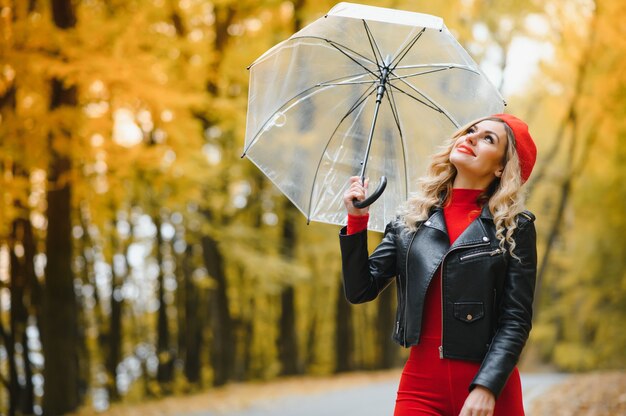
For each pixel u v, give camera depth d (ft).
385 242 10.03
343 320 79.51
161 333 57.93
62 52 31.19
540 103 55.47
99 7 37.14
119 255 56.49
